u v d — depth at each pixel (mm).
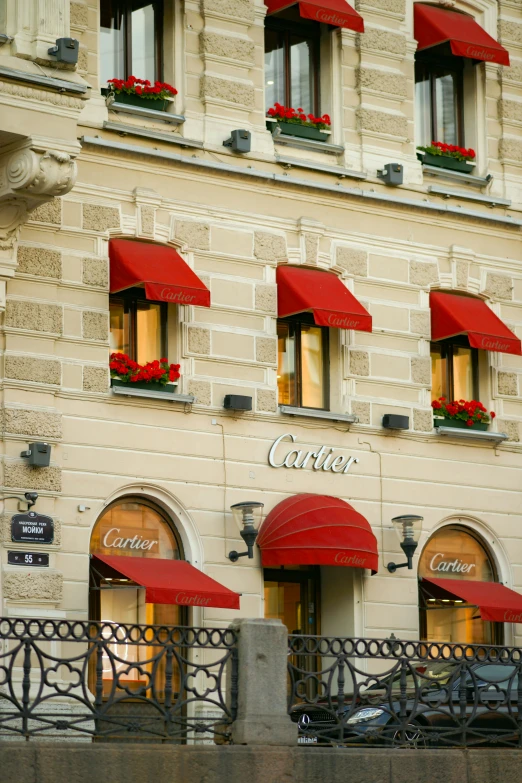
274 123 30266
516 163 33312
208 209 29016
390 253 31250
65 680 25859
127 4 28969
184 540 28062
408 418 30766
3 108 24328
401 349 31188
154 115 28562
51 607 26078
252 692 20062
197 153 28969
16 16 24812
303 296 29219
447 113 33000
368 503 30219
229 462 28641
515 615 30375
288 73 30875
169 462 27922
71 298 27156
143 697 19812
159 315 28641
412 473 30891
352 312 29406
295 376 30125
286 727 20062
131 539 27641
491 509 31891
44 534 26172
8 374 26203
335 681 29625
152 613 27594
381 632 29844
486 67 33219
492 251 32781
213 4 29484
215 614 28062
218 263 29047
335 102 31031
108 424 27297
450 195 32062
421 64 32781
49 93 24766
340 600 29984
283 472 29266
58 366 26766
